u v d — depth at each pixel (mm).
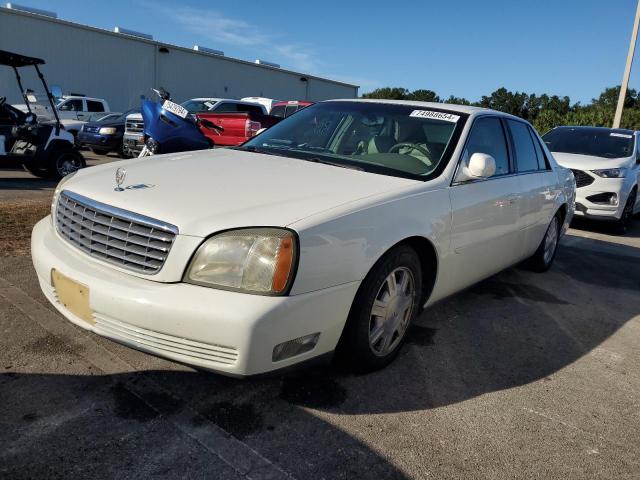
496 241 3938
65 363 2803
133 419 2395
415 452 2365
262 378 2355
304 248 2359
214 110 15391
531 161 4750
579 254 6773
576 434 2637
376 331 2891
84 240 2674
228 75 30625
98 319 2463
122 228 2512
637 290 5309
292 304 2312
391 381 2959
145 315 2305
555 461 2408
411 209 2951
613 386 3178
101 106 19031
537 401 2920
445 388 2953
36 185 8922
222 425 2408
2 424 2285
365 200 2758
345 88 39969
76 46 23688
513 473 2299
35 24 22281
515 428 2637
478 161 3404
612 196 8148
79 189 2859
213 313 2225
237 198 2607
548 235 5312
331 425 2492
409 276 3053
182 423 2396
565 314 4375
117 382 2672
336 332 2600
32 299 3533
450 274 3436
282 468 2174
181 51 27891
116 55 25188
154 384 2686
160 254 2393
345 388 2826
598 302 4789
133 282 2406
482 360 3367
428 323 3902
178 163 3275
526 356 3494
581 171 8289
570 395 3021
